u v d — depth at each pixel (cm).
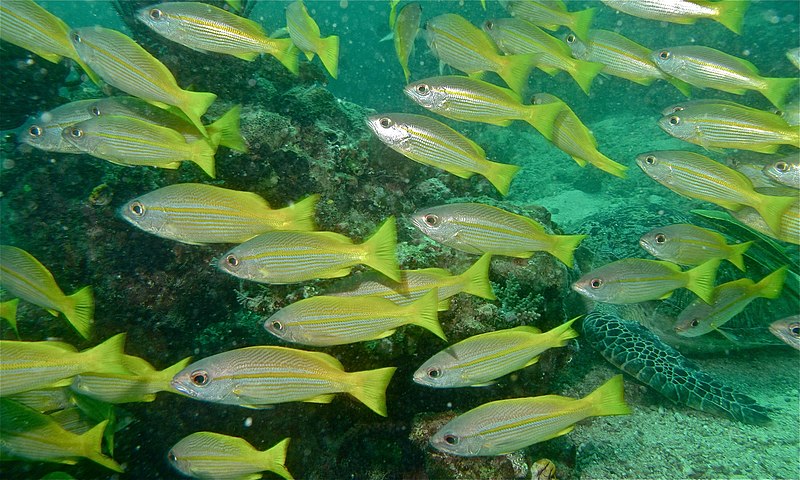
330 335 60
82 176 98
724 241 75
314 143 104
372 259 62
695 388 91
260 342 85
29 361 56
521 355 62
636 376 96
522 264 85
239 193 65
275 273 62
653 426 91
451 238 67
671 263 71
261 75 118
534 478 70
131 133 68
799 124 83
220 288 92
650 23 288
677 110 78
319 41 78
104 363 59
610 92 284
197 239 65
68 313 66
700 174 73
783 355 111
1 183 101
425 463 73
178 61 102
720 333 105
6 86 100
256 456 60
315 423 81
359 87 424
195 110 66
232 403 58
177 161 70
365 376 58
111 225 91
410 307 60
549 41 80
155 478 79
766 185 80
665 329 111
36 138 78
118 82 67
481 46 76
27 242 97
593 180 228
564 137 73
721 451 83
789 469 78
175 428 82
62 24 67
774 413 92
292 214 66
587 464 83
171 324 92
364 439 80
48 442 60
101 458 61
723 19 78
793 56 80
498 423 58
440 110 73
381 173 108
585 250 126
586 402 59
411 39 84
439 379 60
